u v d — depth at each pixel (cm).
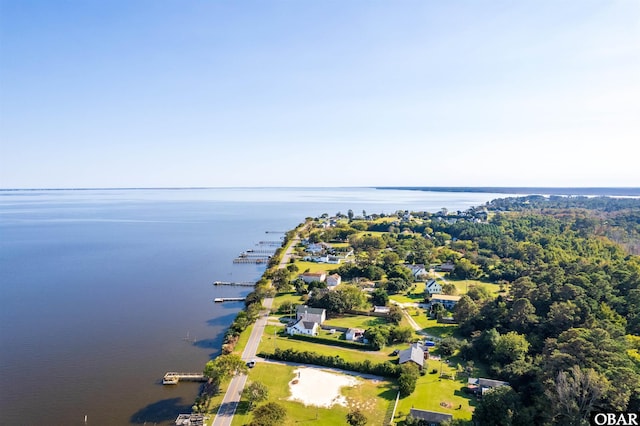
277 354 10862
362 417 7869
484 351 10781
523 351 10119
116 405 8919
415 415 8000
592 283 13825
